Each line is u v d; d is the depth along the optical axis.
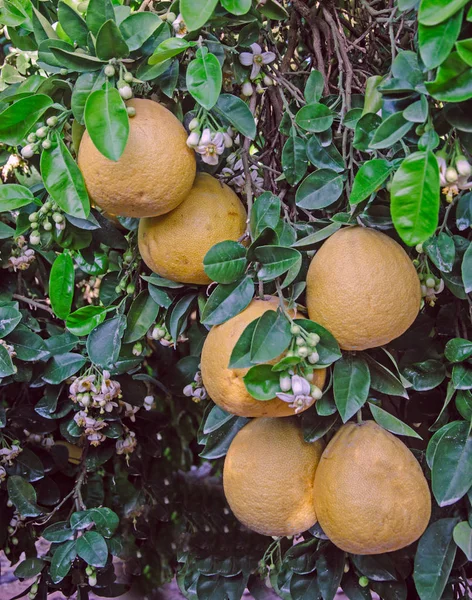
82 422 1.32
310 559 1.14
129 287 1.21
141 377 1.38
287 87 1.15
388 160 0.97
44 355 1.28
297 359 0.89
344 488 0.96
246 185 1.06
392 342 1.18
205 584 1.30
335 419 1.02
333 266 0.94
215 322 0.96
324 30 1.22
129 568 1.56
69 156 0.99
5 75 1.34
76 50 0.99
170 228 1.00
